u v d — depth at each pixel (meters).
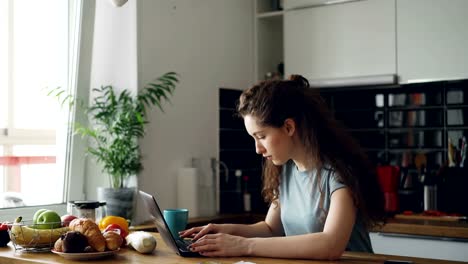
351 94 4.04
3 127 2.92
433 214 3.45
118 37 3.30
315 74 3.86
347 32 3.74
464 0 3.38
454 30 3.40
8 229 2.01
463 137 3.63
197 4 3.70
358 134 4.02
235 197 3.91
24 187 3.03
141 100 3.20
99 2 3.31
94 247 1.77
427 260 1.75
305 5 3.88
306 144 1.86
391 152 3.89
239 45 4.05
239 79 4.05
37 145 3.08
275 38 4.34
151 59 3.36
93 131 3.10
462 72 3.38
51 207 3.11
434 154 3.73
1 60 2.89
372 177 1.84
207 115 3.78
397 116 3.87
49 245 1.91
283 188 2.04
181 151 3.57
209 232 2.00
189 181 3.49
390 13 3.59
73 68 3.20
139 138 3.27
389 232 3.23
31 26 3.02
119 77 3.30
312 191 1.90
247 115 1.88
